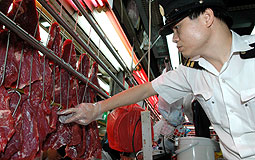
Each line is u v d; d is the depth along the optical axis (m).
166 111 2.69
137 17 2.65
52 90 1.27
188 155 1.74
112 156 2.27
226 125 1.18
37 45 1.06
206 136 2.21
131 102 1.55
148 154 1.72
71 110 1.29
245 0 2.61
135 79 3.51
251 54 1.04
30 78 1.07
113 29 2.27
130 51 2.79
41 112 1.10
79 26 2.09
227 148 1.29
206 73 1.29
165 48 3.23
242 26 2.99
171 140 2.87
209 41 1.06
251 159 1.08
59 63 1.26
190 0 1.01
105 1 1.90
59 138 1.29
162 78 1.63
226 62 1.08
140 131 1.92
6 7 0.93
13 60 1.03
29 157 0.95
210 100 1.23
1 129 0.82
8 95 0.91
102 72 3.17
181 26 1.07
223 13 1.05
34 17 1.07
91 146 1.54
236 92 1.08
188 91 1.59
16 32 0.91
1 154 0.87
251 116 1.04
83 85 1.67
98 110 1.42
